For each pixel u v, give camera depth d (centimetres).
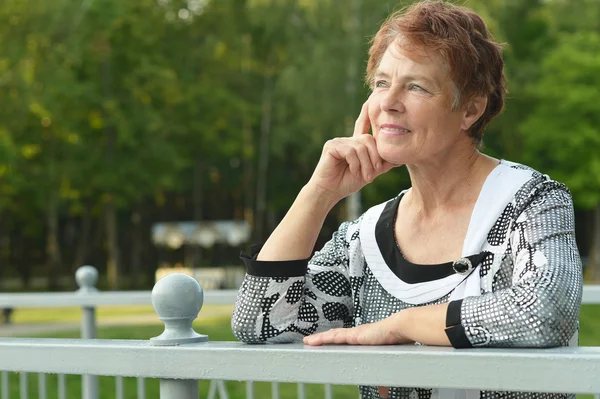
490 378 141
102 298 381
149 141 3553
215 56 3847
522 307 164
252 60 3862
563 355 136
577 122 3872
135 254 4306
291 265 203
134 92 3466
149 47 3575
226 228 4284
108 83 3431
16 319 2428
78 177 3416
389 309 204
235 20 3822
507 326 164
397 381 148
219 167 4438
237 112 3900
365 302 209
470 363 143
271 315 205
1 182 3306
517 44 4047
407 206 208
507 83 204
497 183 195
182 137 3900
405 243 204
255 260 205
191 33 3897
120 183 3481
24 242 4716
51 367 177
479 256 192
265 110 3884
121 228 4841
